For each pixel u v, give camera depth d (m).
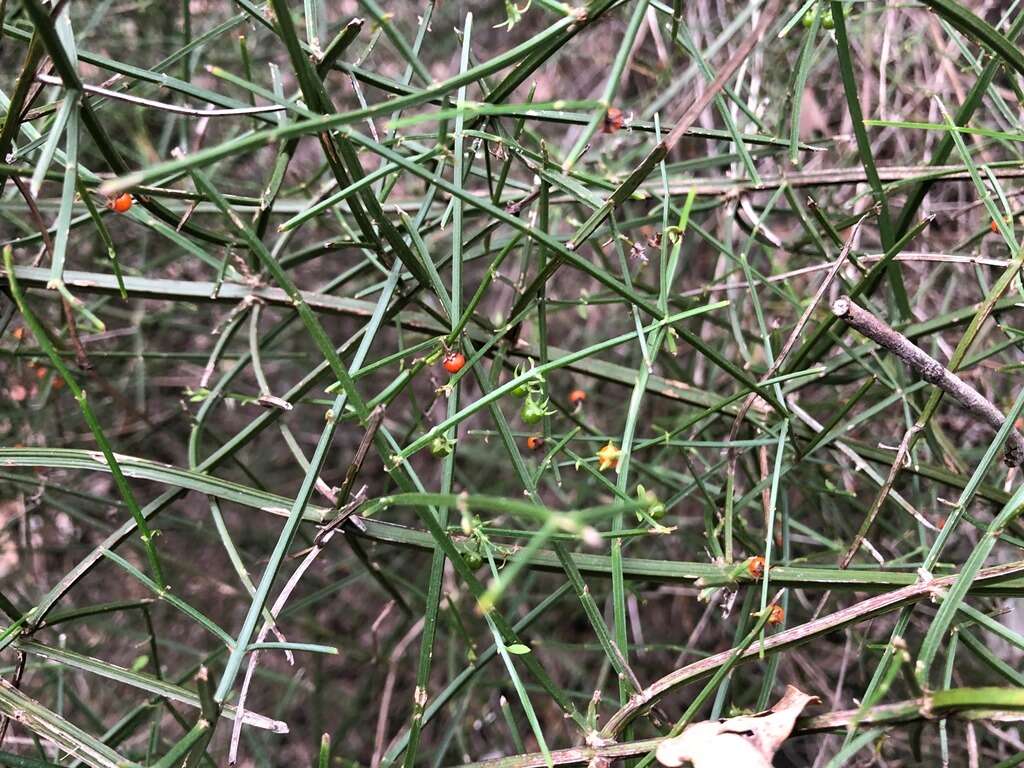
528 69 0.18
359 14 0.36
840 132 0.31
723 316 0.32
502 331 0.19
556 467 0.21
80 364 0.17
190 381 0.38
